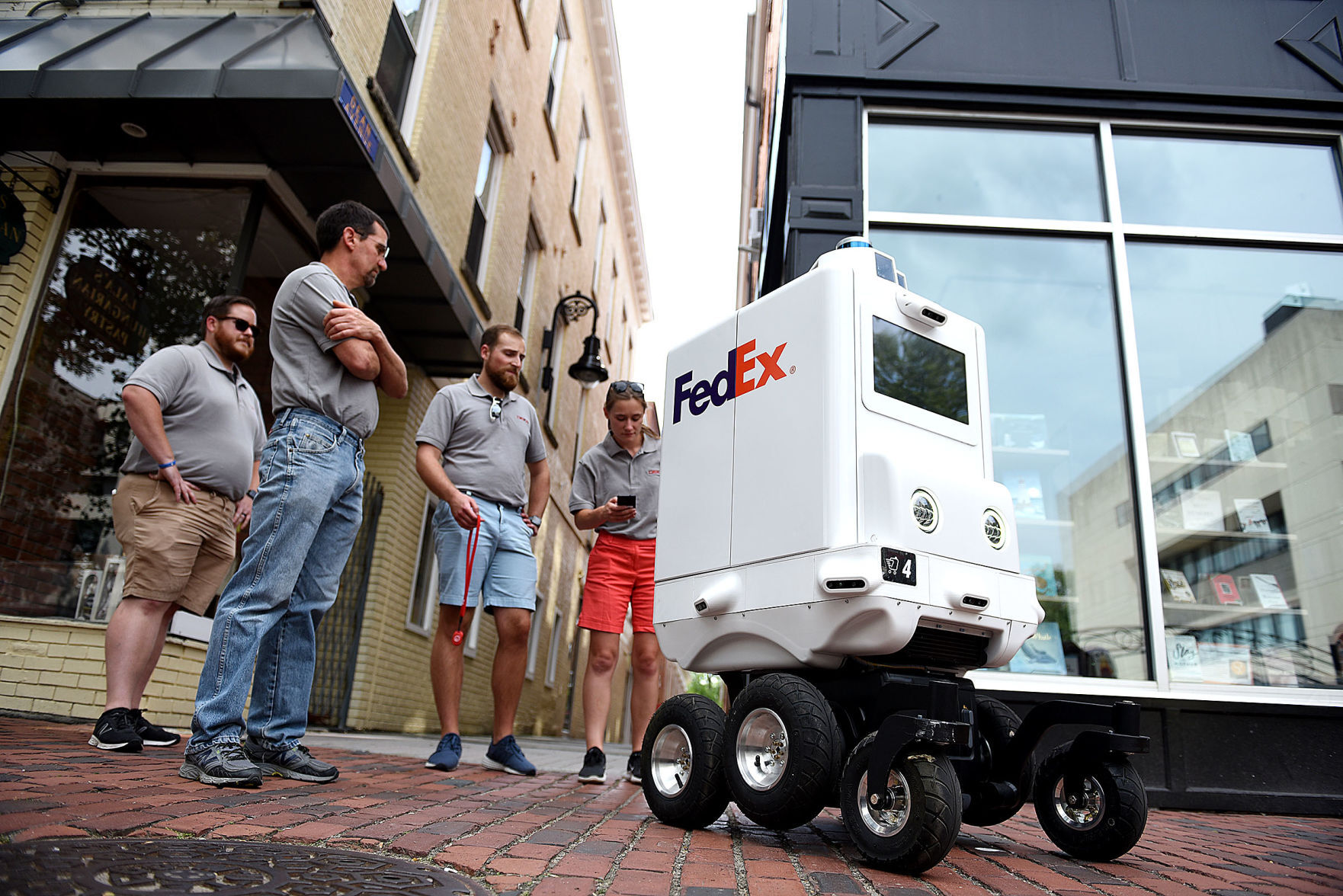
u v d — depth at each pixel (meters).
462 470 3.65
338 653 6.26
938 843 1.77
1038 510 4.55
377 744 4.86
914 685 2.06
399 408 7.08
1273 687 4.10
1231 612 4.39
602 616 3.63
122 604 3.18
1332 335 4.89
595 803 2.78
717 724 2.36
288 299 2.63
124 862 1.35
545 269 11.26
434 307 6.39
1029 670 4.29
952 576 2.13
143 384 3.26
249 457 3.61
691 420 2.74
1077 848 2.23
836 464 2.18
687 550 2.64
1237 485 4.61
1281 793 3.89
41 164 4.86
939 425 2.39
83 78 4.32
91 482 4.72
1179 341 4.83
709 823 2.35
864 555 2.02
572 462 13.51
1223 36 5.19
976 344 2.59
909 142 5.11
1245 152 5.12
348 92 4.48
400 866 1.53
